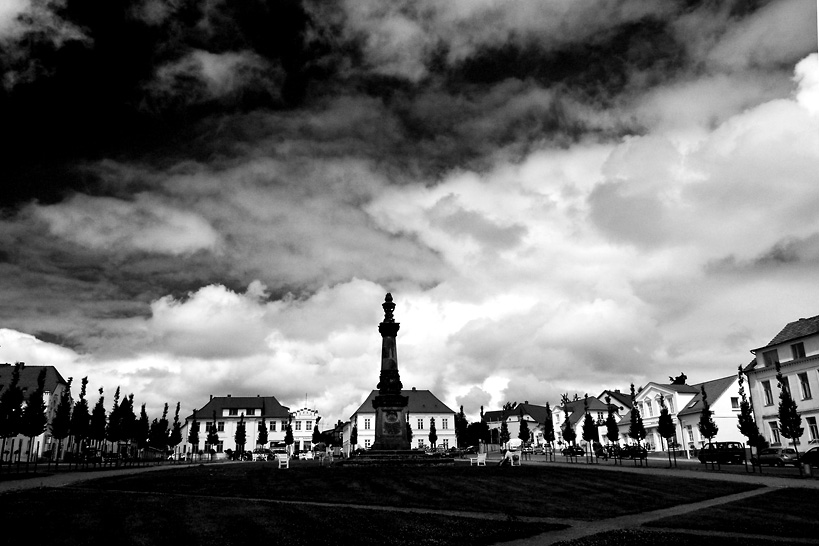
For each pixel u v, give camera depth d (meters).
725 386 79.00
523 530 19.73
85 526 18.66
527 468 41.59
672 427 59.56
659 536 18.70
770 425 63.22
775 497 27.12
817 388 57.84
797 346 60.78
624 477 35.59
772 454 49.78
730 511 23.50
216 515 21.09
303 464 53.62
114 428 66.56
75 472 44.38
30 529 17.98
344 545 17.12
